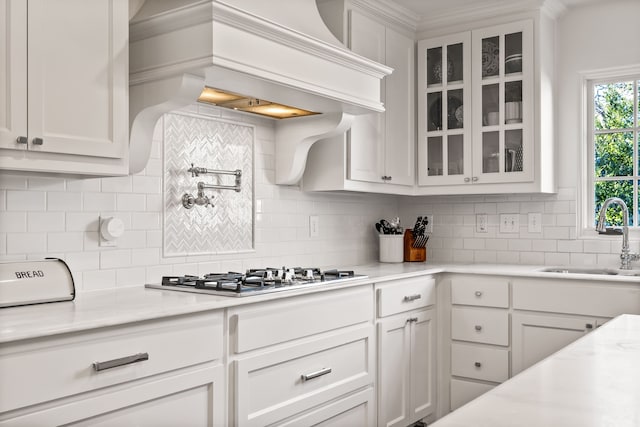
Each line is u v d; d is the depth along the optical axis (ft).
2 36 6.20
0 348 5.20
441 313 12.13
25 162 6.40
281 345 8.17
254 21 7.61
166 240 9.34
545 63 12.32
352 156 11.49
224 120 10.27
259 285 8.29
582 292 10.64
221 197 10.27
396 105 12.73
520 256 13.37
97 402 5.92
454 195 14.21
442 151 13.08
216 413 7.23
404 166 12.98
